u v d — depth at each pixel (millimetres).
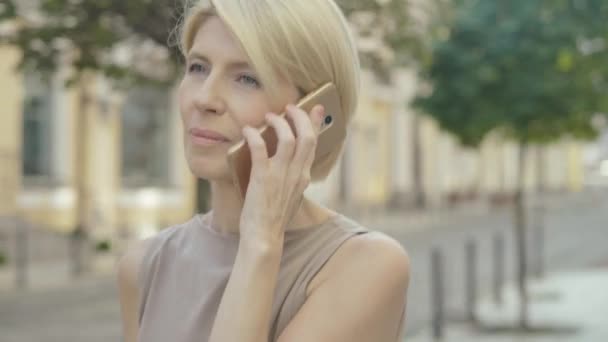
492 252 21500
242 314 1280
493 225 33219
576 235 27250
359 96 1467
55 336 10297
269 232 1307
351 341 1360
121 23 7168
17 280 15453
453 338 9688
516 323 10695
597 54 8820
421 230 30172
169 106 25672
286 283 1400
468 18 9664
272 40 1336
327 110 1387
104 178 23062
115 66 7383
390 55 8312
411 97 10695
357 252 1407
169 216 25453
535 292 13812
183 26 1446
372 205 38750
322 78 1390
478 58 9633
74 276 16250
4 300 13141
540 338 9641
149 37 6934
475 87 9688
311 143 1329
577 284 14914
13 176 19938
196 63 1421
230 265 1463
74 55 7504
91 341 10000
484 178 52312
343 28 1415
